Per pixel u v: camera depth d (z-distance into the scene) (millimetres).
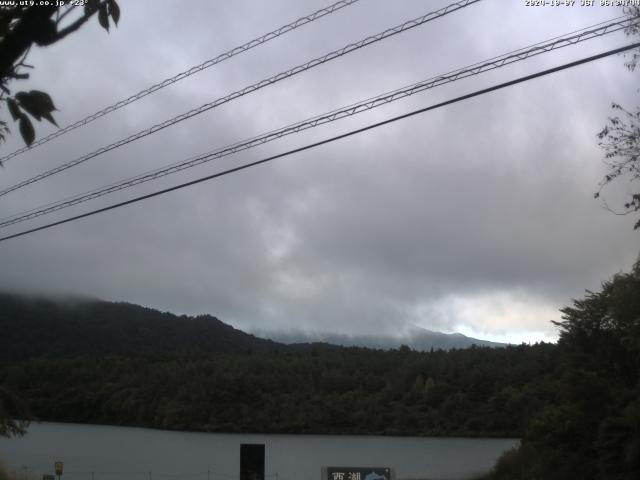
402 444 91188
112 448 80000
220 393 112312
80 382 114562
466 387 110125
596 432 25500
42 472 49125
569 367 27719
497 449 83688
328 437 104125
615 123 15414
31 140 3625
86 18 3736
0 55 3438
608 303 25344
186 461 64750
